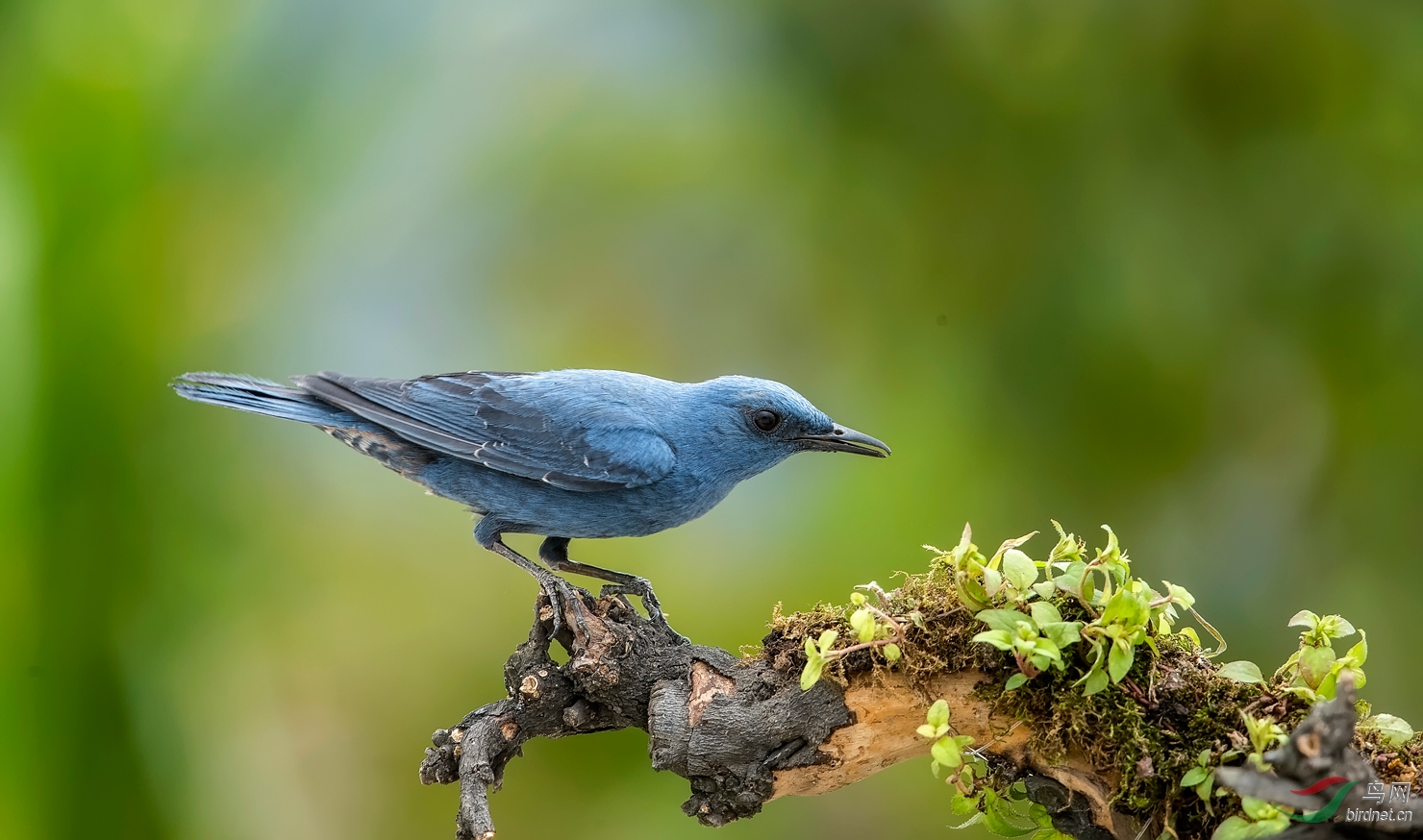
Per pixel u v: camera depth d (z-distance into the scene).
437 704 13.40
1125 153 14.05
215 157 12.47
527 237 14.81
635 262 14.91
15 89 11.63
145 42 12.10
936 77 14.24
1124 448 13.70
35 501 11.35
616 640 7.80
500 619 13.78
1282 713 6.54
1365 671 13.11
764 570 13.66
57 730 11.44
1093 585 6.96
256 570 12.83
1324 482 13.48
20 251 11.34
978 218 14.20
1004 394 13.90
